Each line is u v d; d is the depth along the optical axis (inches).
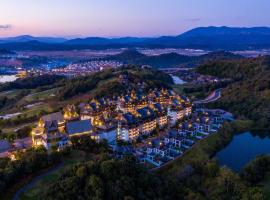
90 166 6889.8
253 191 7470.5
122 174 6894.7
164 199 6914.4
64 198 6127.0
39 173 7455.7
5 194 6579.7
